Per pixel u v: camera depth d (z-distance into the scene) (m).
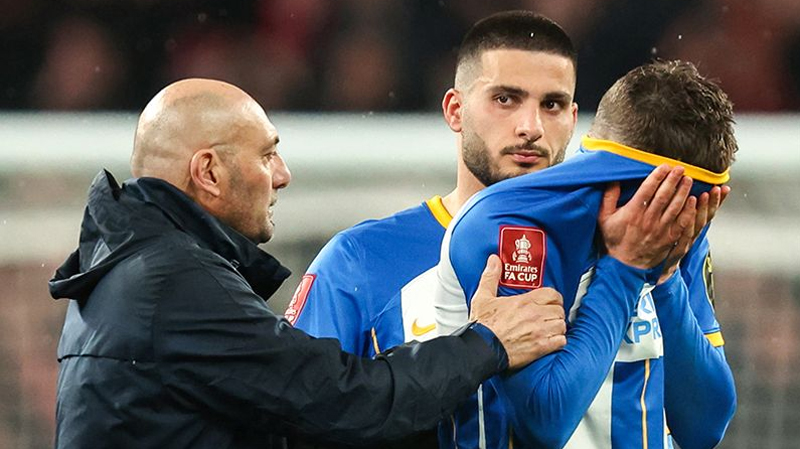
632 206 9.23
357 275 11.05
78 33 29.83
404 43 29.89
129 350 9.61
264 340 9.55
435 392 9.34
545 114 10.75
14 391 16.98
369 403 9.48
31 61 29.72
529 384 9.20
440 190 16.17
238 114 10.42
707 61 30.05
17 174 16.45
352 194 16.25
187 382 9.58
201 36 30.11
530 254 9.38
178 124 10.33
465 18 29.80
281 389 9.52
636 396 9.73
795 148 16.31
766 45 30.05
